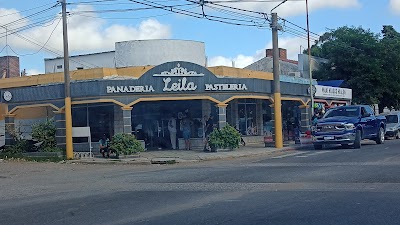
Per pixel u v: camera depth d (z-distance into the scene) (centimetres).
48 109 3042
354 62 4300
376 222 801
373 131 2516
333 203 965
